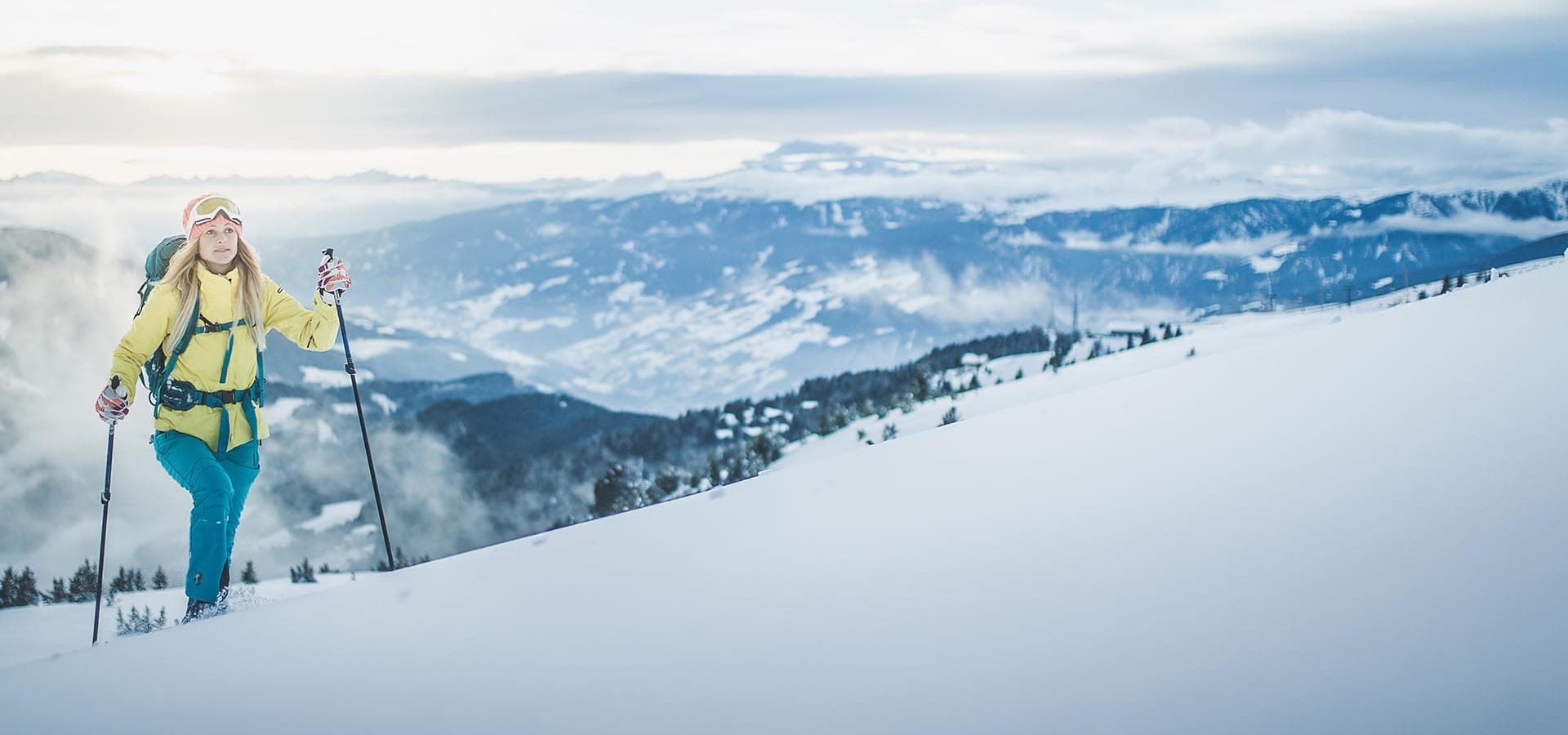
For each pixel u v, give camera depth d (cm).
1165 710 146
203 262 443
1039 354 8988
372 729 176
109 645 252
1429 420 285
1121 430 342
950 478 311
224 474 441
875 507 282
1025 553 223
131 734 187
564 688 183
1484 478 224
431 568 290
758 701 168
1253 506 232
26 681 225
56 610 1722
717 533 280
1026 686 160
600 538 297
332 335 496
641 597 228
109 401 445
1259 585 185
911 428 5872
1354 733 134
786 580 230
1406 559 186
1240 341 5766
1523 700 135
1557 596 161
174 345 440
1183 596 185
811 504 303
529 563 276
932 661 173
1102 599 189
